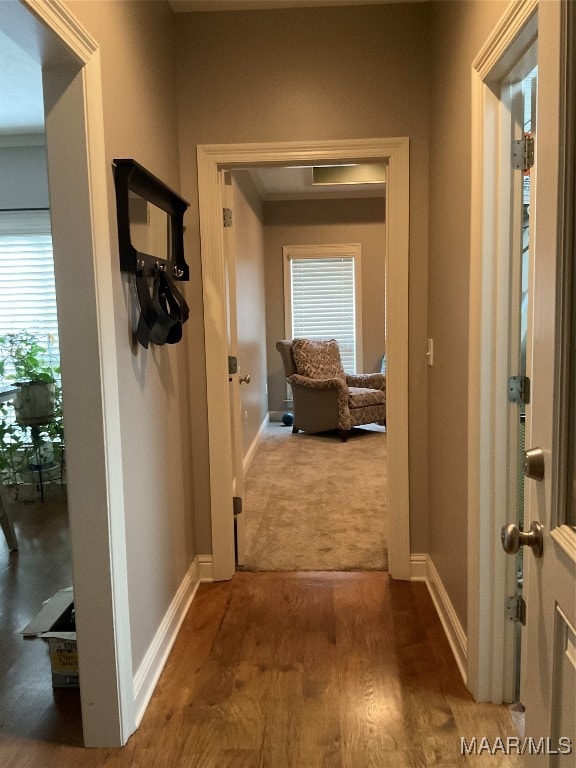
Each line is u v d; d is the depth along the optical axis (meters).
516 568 1.84
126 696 1.75
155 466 2.15
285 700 1.92
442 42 2.27
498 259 1.74
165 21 2.43
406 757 1.66
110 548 1.67
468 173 1.88
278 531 3.38
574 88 0.88
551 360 0.95
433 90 2.45
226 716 1.85
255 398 5.60
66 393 1.61
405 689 1.96
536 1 1.27
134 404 1.92
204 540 2.82
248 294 5.21
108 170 1.71
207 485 2.80
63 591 2.63
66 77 1.52
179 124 2.62
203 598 2.64
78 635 1.70
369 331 6.88
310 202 6.71
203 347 2.73
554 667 0.97
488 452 1.81
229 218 2.83
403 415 2.70
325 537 3.28
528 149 1.70
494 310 1.77
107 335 1.64
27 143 4.40
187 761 1.67
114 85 1.79
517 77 1.66
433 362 2.54
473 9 1.80
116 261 1.75
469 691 1.94
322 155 2.60
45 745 1.74
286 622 2.42
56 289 1.58
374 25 2.55
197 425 2.77
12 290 4.53
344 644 2.24
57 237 1.57
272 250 6.79
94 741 1.73
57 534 3.47
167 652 2.20
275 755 1.68
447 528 2.31
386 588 2.70
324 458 5.04
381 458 4.99
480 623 1.86
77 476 1.64
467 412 1.95
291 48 2.57
